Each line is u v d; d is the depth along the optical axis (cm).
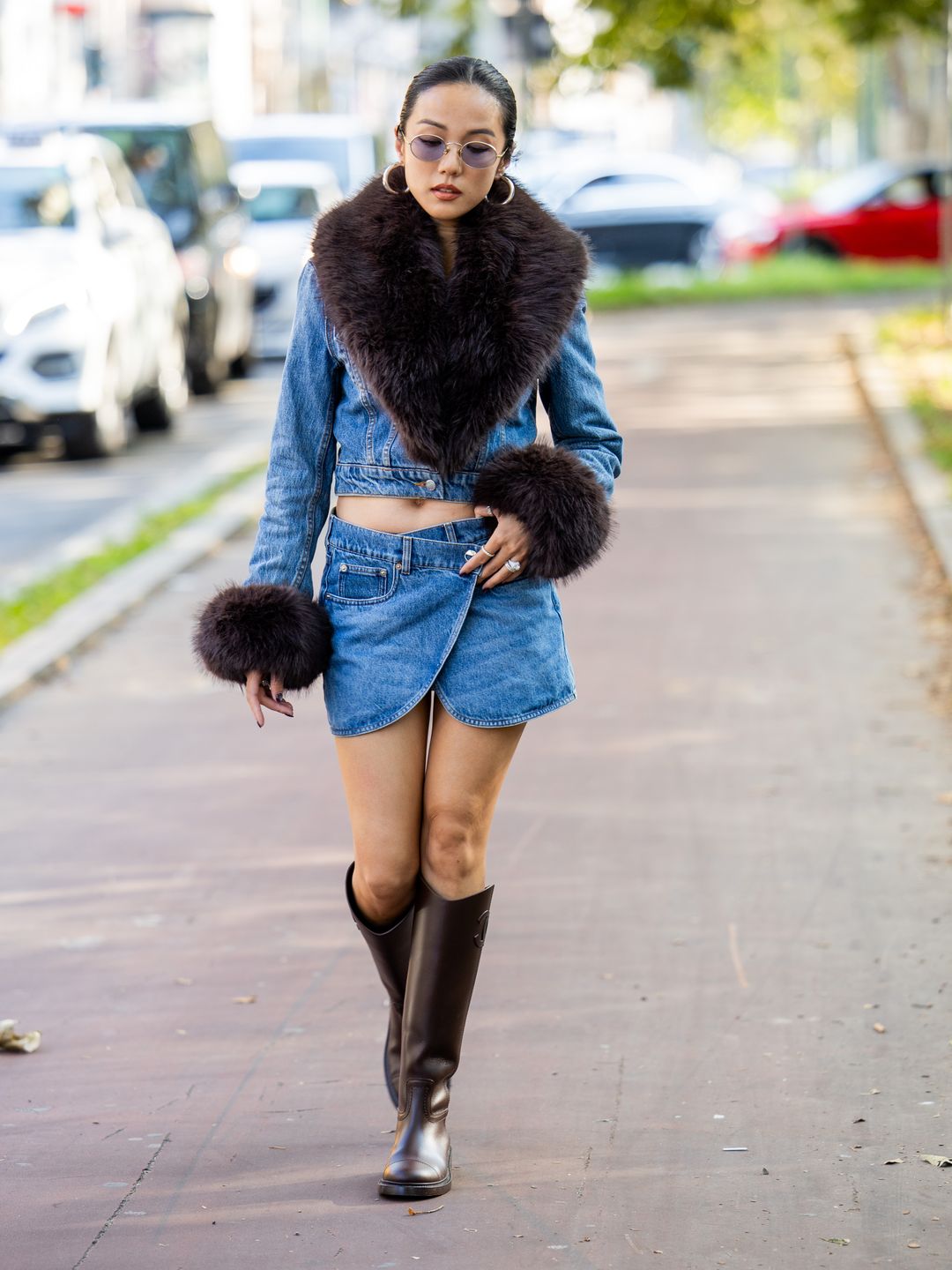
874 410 3394
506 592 809
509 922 1159
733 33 4859
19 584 2134
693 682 1727
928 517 2331
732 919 1156
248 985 1074
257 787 1459
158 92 8356
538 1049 978
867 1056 962
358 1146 877
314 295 815
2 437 3098
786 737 1546
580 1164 852
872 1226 791
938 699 1648
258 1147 877
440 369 787
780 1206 810
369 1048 988
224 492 2778
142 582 2156
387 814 815
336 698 818
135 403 3519
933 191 7075
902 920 1148
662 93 5141
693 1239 782
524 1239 785
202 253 3997
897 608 1998
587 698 1677
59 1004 1052
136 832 1352
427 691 803
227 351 4181
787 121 14888
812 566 2212
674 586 2122
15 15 6406
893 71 7838
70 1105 925
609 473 833
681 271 6844
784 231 7125
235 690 1758
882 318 5131
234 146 5212
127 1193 832
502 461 796
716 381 4109
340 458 821
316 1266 766
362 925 853
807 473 2883
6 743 1588
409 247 789
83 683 1788
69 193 3256
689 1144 870
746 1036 989
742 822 1339
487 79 786
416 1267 763
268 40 10169
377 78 10538
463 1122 898
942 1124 884
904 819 1338
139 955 1122
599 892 1208
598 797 1402
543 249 798
